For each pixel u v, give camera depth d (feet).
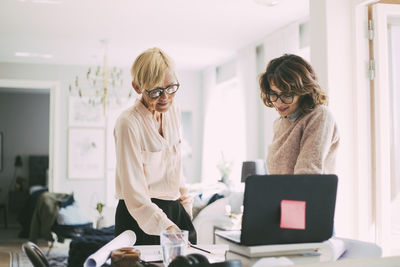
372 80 9.65
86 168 23.53
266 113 17.37
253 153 18.67
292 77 5.08
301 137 5.29
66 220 18.25
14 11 14.71
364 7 9.72
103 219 17.80
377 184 9.39
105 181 23.68
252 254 3.94
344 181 9.55
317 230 4.11
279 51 16.83
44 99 32.81
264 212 3.91
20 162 31.45
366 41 9.71
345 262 3.76
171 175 6.04
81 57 21.68
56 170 23.20
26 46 19.45
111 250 4.43
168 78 5.55
